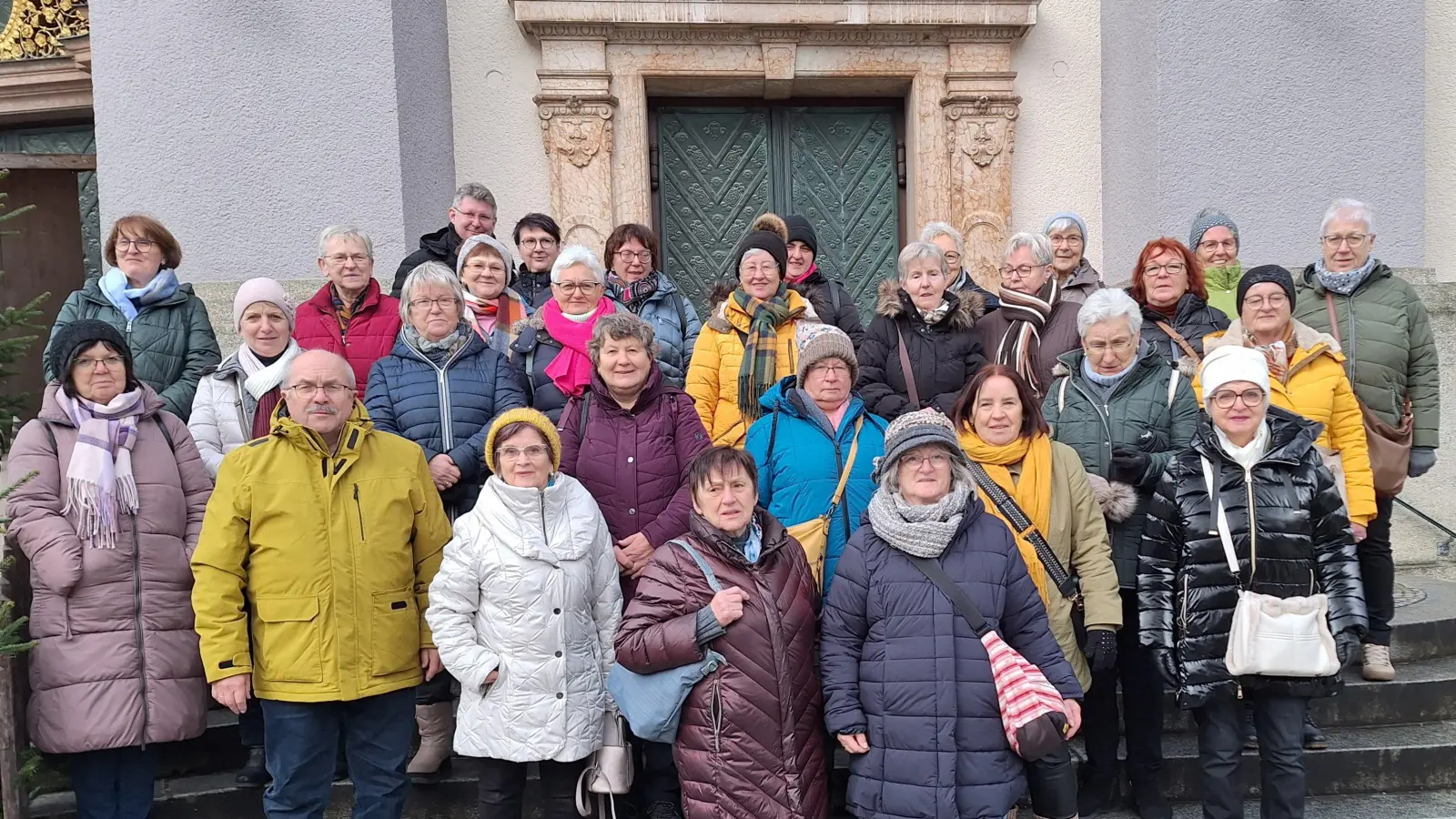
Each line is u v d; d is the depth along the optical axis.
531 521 2.97
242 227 5.38
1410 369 4.09
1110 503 3.25
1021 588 2.86
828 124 6.55
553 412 3.68
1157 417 3.38
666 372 4.08
